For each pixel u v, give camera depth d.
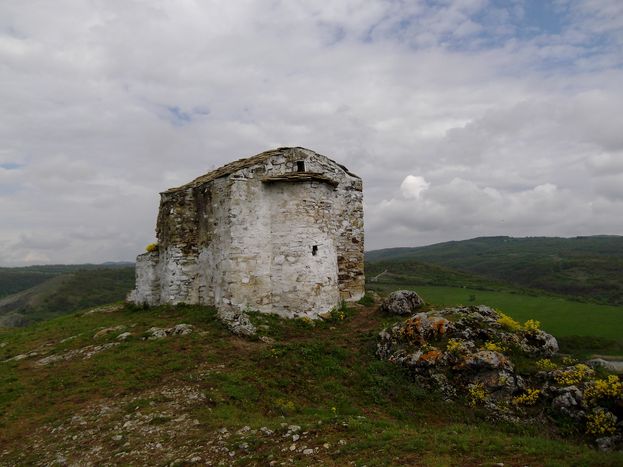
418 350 12.35
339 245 20.77
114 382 11.33
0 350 15.99
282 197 17.64
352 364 12.84
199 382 11.01
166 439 8.36
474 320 13.34
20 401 10.70
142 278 22.06
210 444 8.03
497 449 7.23
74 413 9.84
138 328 16.25
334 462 7.07
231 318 15.42
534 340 12.64
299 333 15.41
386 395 11.28
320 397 10.96
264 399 10.54
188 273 19.61
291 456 7.39
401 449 7.36
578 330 26.77
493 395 10.68
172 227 19.78
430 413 10.56
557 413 9.94
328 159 20.80
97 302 64.69
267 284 17.33
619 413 9.46
